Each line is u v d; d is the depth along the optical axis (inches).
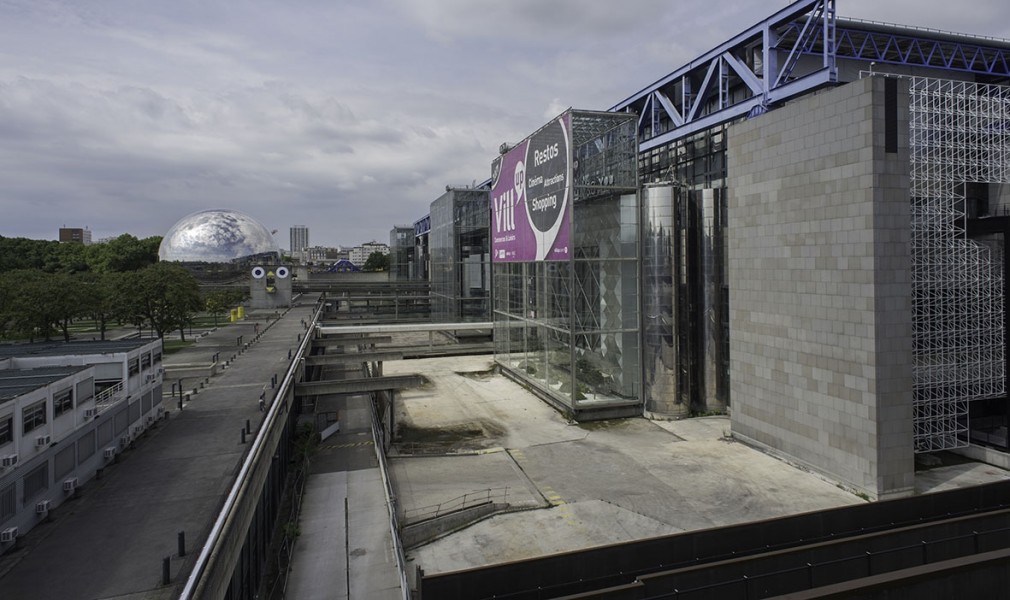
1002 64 1749.5
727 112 1641.2
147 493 808.3
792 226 1168.2
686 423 1515.7
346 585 804.6
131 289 2223.2
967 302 1256.8
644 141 2069.4
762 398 1272.1
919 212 1213.7
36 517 712.4
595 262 1552.7
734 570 697.6
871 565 748.6
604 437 1412.4
